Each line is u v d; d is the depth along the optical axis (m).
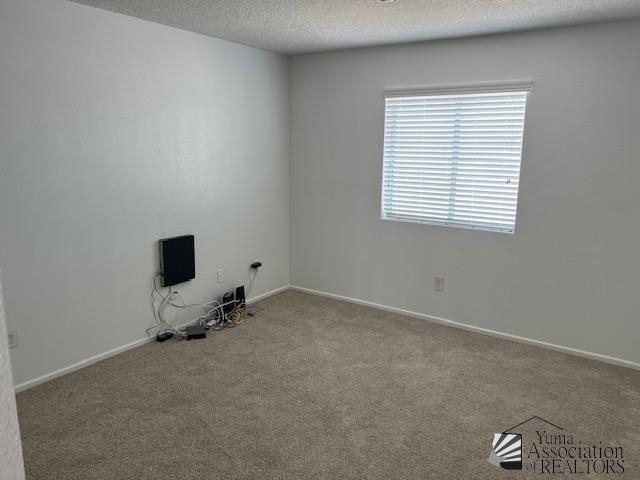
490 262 3.73
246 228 4.32
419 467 2.24
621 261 3.21
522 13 2.86
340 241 4.51
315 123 4.45
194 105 3.66
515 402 2.81
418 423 2.59
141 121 3.30
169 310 3.70
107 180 3.15
